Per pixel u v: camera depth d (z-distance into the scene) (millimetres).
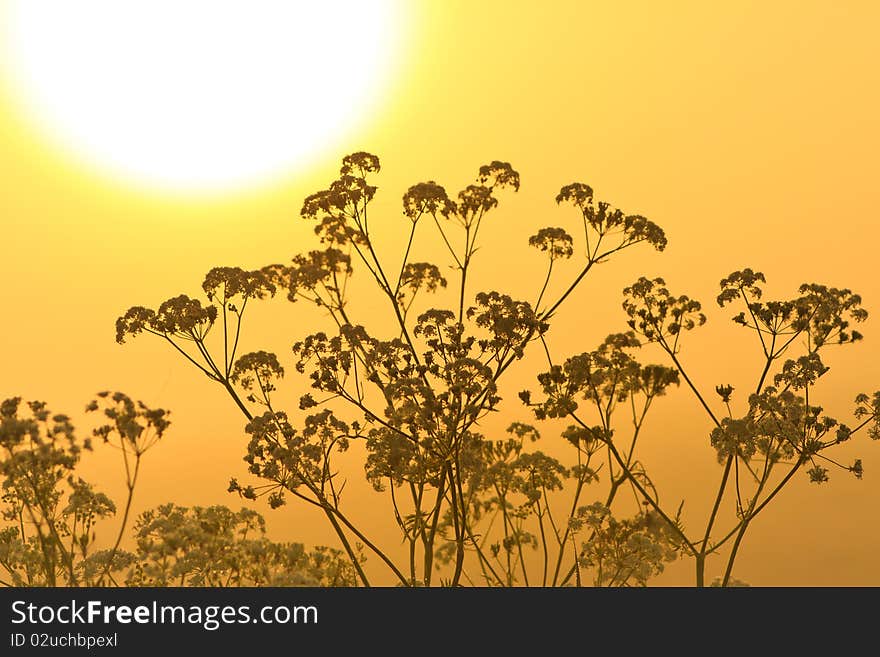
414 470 27375
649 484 29312
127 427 21266
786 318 28016
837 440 26078
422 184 31328
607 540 27422
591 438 30141
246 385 27516
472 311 27844
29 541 24484
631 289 29406
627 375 30531
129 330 28000
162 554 23078
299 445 26312
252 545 24656
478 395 26766
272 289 29125
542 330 28172
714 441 27000
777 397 26625
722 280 28516
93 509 23578
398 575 25938
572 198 30531
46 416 21703
